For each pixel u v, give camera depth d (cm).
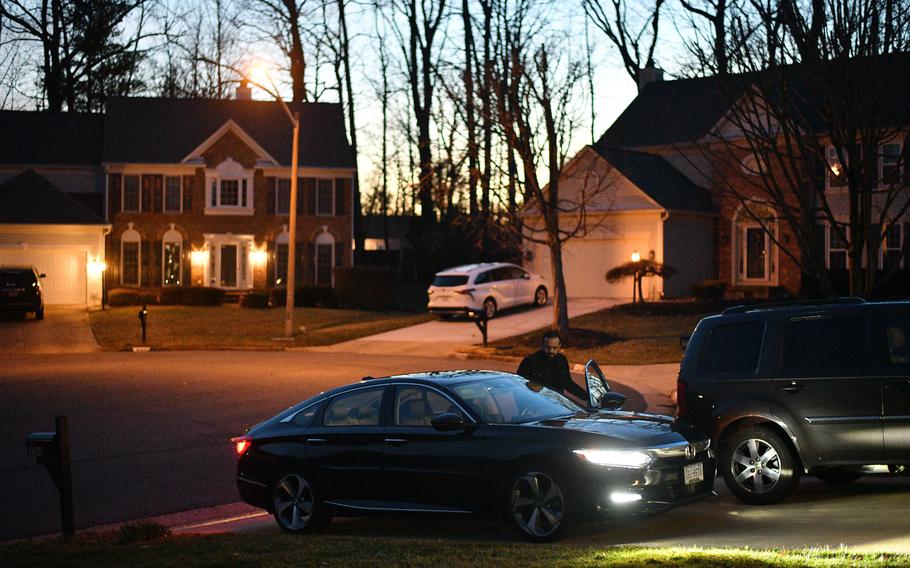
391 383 1037
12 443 1689
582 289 4297
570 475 907
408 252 6159
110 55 6225
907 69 1605
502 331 3534
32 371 2669
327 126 5503
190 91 7212
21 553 889
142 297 4816
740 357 1084
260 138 5375
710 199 4250
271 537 945
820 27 1564
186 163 5166
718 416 1078
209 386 2345
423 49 5744
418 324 3884
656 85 4831
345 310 4572
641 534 943
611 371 2589
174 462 1522
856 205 1669
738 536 898
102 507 1259
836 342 1040
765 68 1694
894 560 717
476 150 3372
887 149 3375
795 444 1039
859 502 1037
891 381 1005
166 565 803
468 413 976
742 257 4162
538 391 1058
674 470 923
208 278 5181
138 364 2847
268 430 1083
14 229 4656
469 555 800
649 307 3653
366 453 1012
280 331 3809
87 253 4719
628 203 4106
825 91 1594
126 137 5256
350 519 1145
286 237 5262
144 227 5175
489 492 948
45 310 4528
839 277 3222
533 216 3869
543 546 847
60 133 5394
